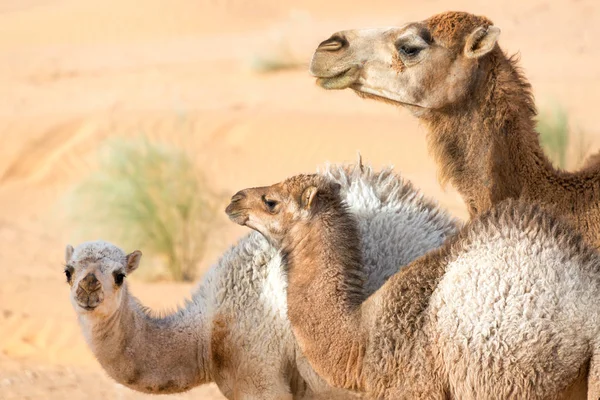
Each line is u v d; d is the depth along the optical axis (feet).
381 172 58.65
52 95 245.04
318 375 52.44
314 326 48.11
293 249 49.83
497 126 51.65
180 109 188.55
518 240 45.03
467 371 44.14
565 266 44.04
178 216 126.31
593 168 51.47
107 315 55.67
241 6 371.15
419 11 338.13
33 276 122.62
